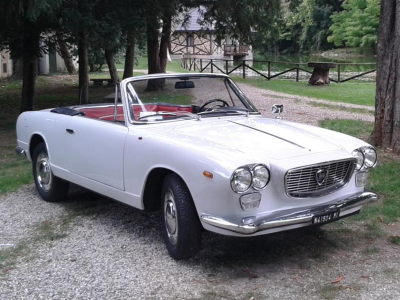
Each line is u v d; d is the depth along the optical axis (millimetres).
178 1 15164
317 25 70250
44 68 30344
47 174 6715
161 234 5473
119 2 12047
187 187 4508
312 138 4938
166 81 5715
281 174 4262
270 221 4129
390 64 8117
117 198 5391
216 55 55812
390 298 3988
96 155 5566
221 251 4965
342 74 31609
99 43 12188
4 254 5133
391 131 8258
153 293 4191
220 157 4262
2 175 8406
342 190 4707
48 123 6480
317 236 5270
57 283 4445
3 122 14656
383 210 5902
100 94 17625
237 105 5891
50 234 5586
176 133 4902
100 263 4809
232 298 4051
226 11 20141
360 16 59969
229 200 4168
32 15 10023
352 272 4449
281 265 4625
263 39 22844
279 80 26203
